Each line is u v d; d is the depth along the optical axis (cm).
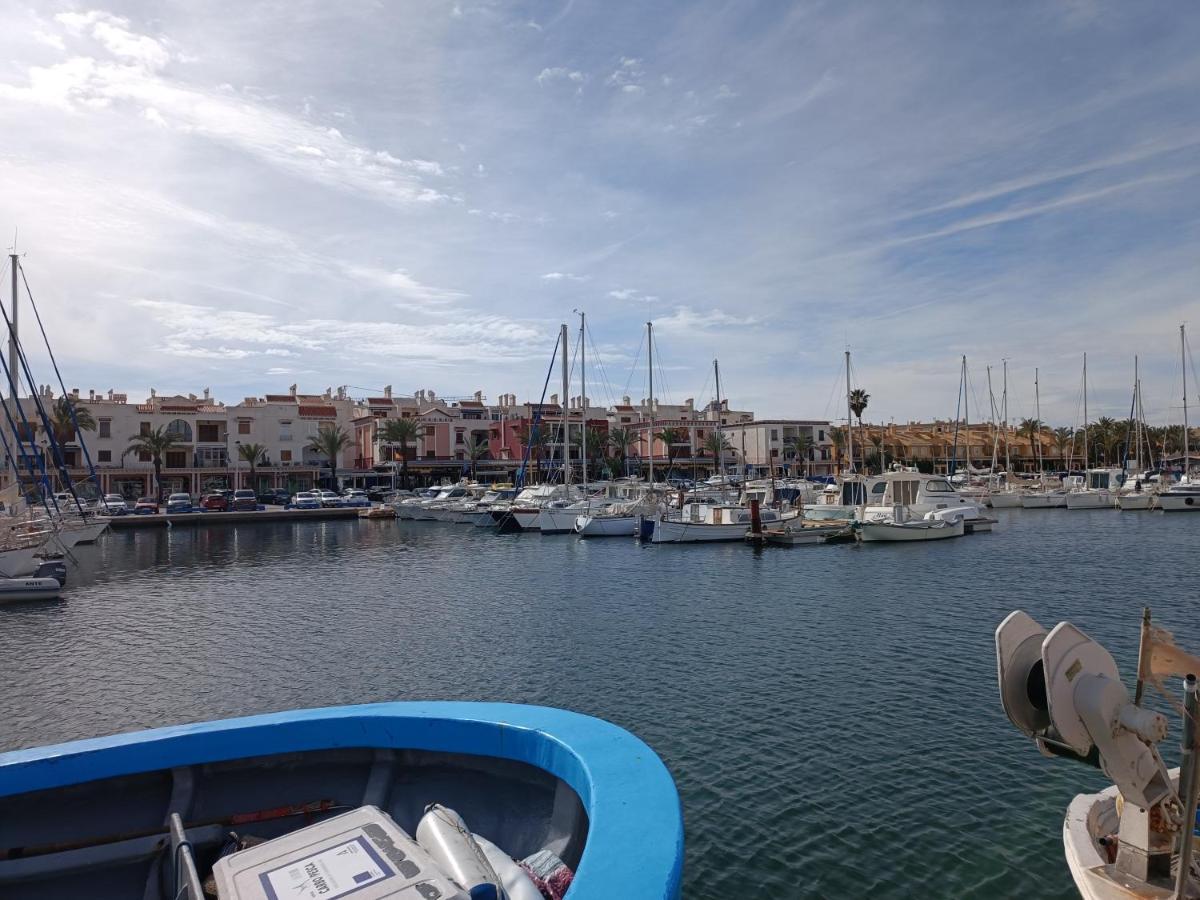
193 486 8062
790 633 1994
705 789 1058
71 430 6944
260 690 1633
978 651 1755
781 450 10400
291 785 395
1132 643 1811
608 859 241
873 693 1447
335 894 259
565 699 1480
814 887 826
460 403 10406
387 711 408
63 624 2414
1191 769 428
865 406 9288
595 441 9081
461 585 3047
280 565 3825
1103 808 575
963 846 891
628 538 4738
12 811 358
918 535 4222
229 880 274
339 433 8656
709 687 1519
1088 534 4591
